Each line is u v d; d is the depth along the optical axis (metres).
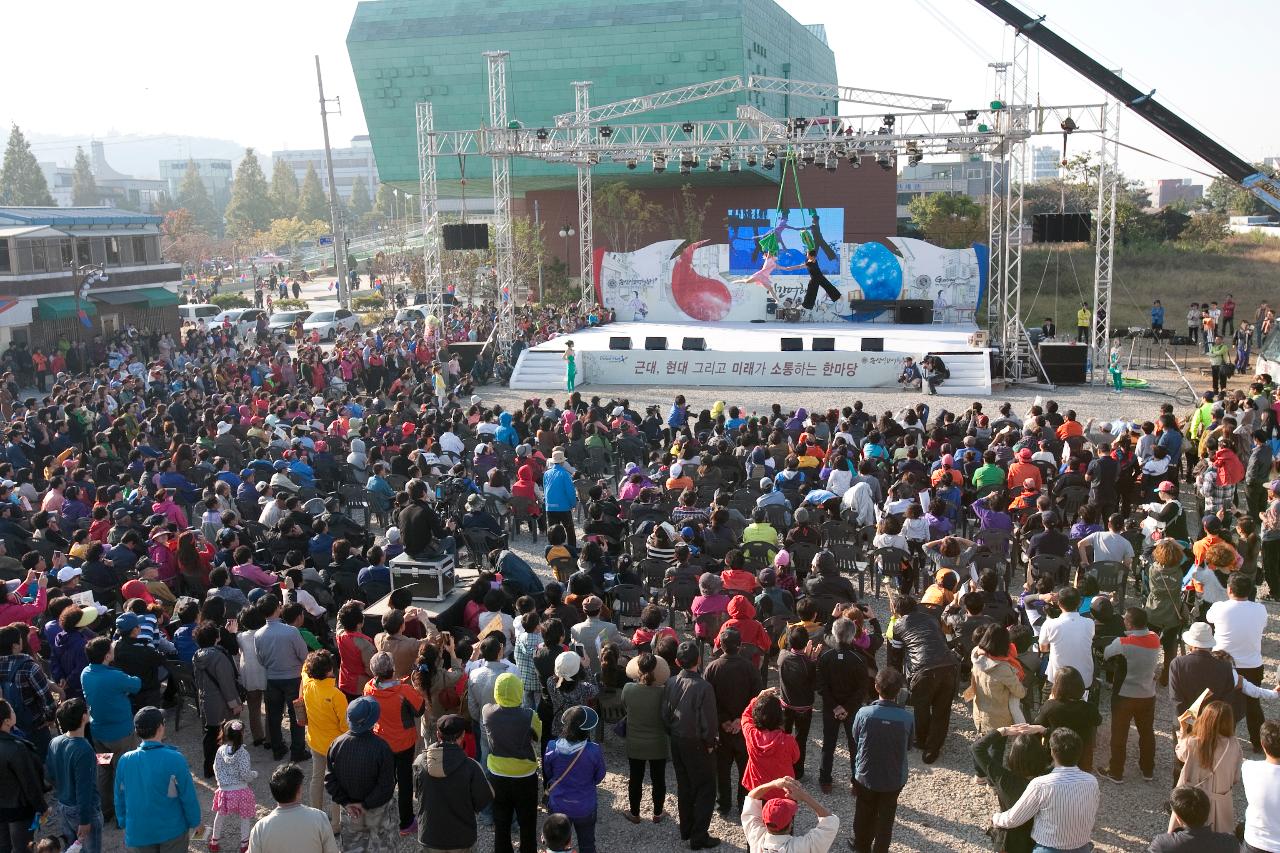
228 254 119.50
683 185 62.78
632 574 12.57
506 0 58.94
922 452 18.67
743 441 19.06
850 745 9.59
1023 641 10.04
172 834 7.65
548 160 38.72
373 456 20.28
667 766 10.43
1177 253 71.19
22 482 17.83
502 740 8.06
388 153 64.31
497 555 14.18
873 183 64.62
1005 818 6.97
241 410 23.50
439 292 40.12
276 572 12.95
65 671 10.19
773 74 64.56
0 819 8.11
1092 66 31.66
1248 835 7.00
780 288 43.34
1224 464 16.09
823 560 11.37
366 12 60.47
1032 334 38.19
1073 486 16.53
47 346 40.34
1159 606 11.10
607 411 23.88
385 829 7.63
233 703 10.15
